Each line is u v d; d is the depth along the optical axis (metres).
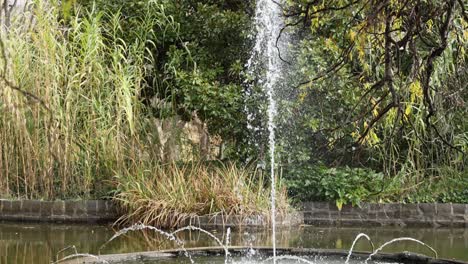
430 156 10.02
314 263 5.81
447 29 3.67
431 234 8.62
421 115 8.87
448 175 9.98
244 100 10.30
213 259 5.97
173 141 10.45
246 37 10.34
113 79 9.45
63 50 9.23
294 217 9.29
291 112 10.02
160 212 8.82
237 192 9.05
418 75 4.24
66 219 9.26
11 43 8.78
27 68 8.99
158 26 10.88
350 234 8.52
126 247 7.27
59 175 9.30
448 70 8.77
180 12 10.84
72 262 5.57
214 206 8.91
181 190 9.04
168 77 10.73
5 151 9.16
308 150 10.03
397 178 9.93
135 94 9.62
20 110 8.76
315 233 8.59
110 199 9.39
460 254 7.01
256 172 10.09
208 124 10.64
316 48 9.55
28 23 9.41
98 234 8.23
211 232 8.56
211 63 10.66
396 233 8.69
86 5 10.84
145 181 9.29
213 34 10.54
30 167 9.18
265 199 9.13
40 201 9.29
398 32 4.35
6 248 7.09
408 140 9.90
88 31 9.41
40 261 6.37
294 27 9.79
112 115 9.45
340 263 5.80
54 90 8.91
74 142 9.20
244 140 10.37
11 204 9.34
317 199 9.86
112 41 10.51
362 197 9.72
